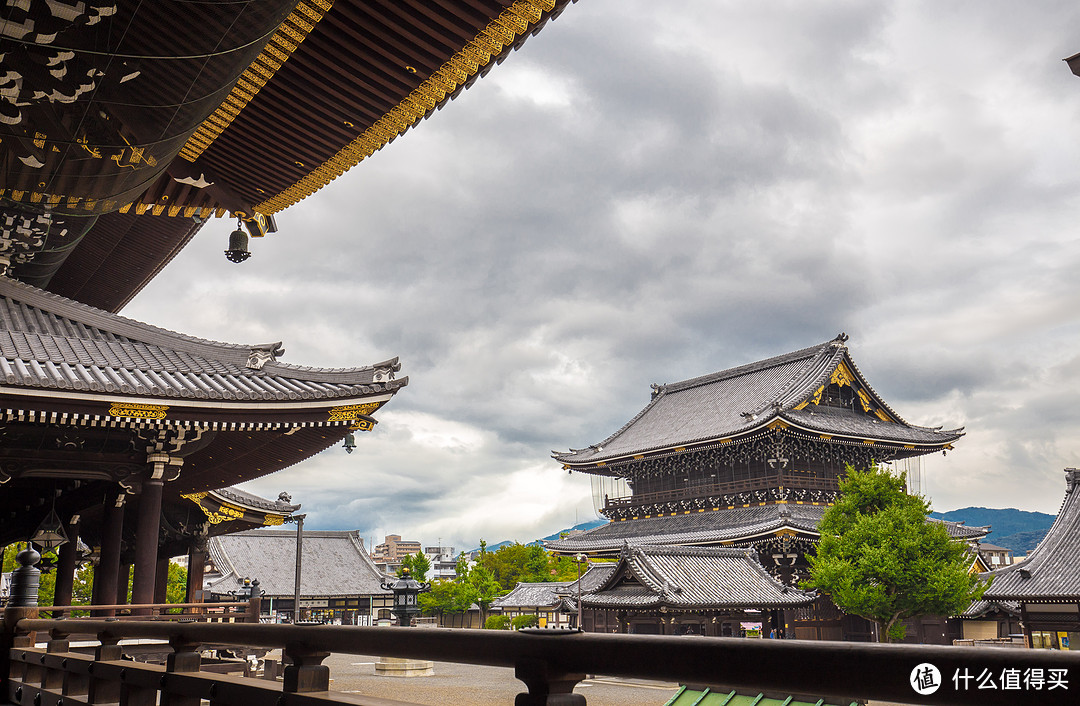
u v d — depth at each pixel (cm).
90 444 1546
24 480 2047
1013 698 172
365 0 893
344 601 6944
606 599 3734
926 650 190
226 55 674
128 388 1397
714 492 5616
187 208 1302
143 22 627
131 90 690
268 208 1331
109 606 1384
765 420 5119
